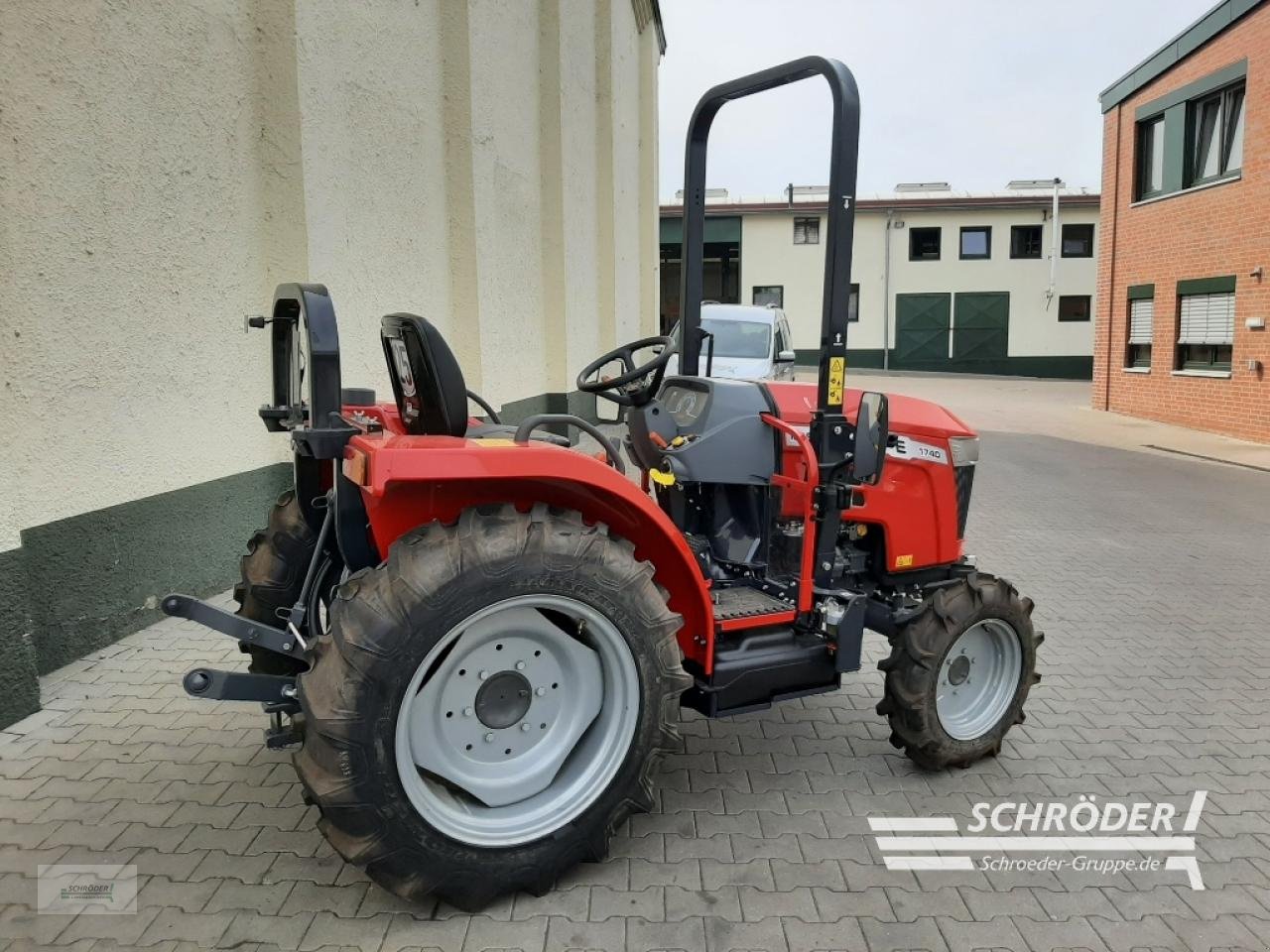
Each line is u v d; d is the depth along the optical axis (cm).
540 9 963
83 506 412
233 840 280
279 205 538
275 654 328
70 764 324
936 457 349
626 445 361
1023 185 3291
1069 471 1146
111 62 418
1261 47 1336
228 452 511
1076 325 2984
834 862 280
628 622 255
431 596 228
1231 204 1430
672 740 268
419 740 241
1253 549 731
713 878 269
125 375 434
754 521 338
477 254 775
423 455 232
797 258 2959
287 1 520
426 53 704
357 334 610
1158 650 492
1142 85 1664
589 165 1164
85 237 407
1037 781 338
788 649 308
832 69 286
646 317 1600
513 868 246
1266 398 1364
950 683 342
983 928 250
